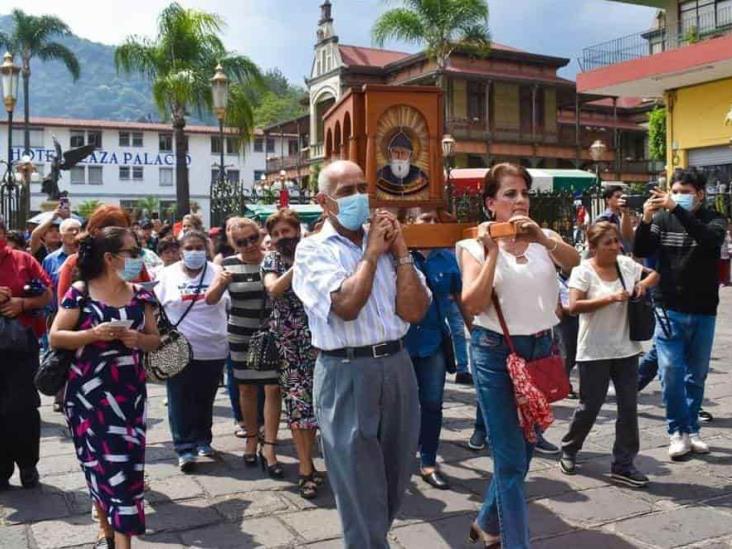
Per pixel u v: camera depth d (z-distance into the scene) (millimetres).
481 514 3723
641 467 5086
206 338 5320
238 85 26484
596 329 4723
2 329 4617
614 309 4691
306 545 4000
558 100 42031
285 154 59844
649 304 4695
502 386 3488
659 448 5488
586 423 4852
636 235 5293
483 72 38750
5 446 4832
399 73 41969
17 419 4793
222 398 7582
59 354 3639
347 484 3129
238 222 5277
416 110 4043
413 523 4242
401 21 27109
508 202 3512
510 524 3393
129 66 26016
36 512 4512
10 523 4348
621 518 4238
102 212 4375
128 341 3639
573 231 17000
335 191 3141
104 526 3848
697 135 20547
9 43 37031
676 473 4957
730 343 9758
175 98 25219
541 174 19453
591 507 4398
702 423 6102
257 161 59656
